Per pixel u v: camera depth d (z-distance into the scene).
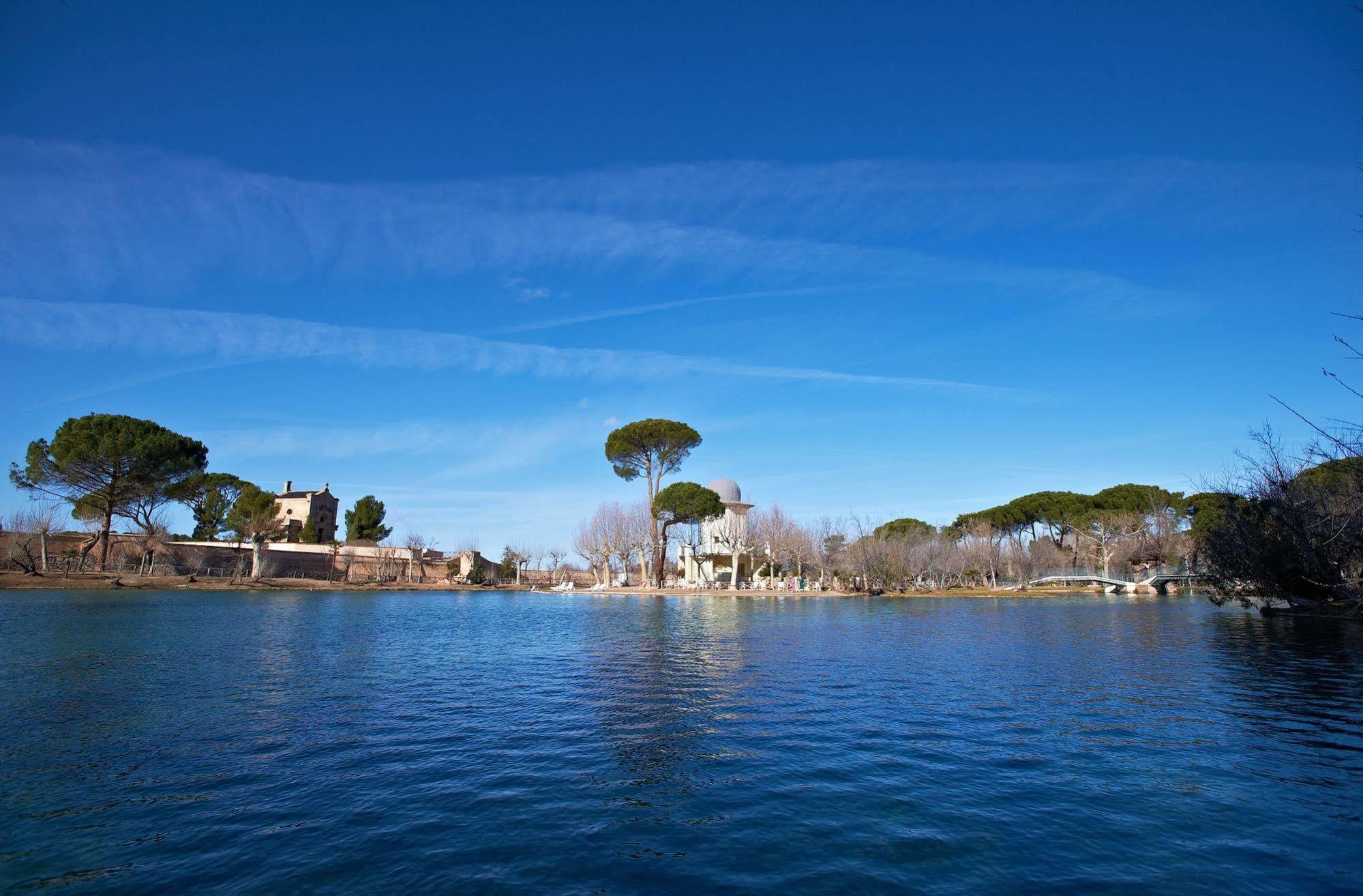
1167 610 52.38
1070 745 13.00
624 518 94.69
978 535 95.81
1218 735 13.72
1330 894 7.39
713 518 89.62
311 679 19.69
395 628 36.56
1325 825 9.23
